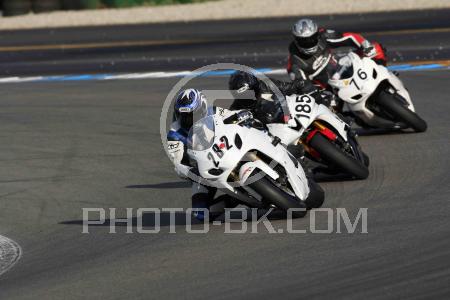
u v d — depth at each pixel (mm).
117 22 111438
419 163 38062
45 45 95250
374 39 82125
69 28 108688
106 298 22938
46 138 50062
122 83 68500
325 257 24891
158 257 26703
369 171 37156
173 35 95812
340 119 35031
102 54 85938
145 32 100062
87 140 48969
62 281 25062
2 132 52438
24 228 33375
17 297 23891
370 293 21484
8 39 102312
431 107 51594
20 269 27500
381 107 43156
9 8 123125
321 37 42562
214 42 88062
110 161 43781
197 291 22750
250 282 23125
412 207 30438
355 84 41938
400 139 43344
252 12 110812
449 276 22234
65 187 39250
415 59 70000
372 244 25906
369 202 31750
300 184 28875
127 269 25656
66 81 71312
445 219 28312
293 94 34188
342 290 21875
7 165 44062
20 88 69062
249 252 26156
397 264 23672
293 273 23609
